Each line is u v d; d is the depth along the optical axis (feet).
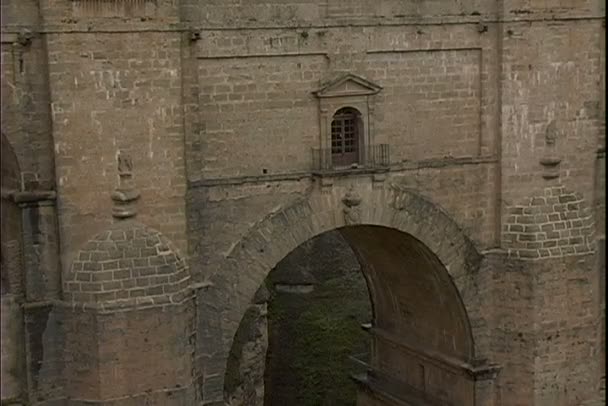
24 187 120.67
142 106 122.52
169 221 125.70
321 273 264.31
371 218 139.95
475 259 147.33
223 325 132.57
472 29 142.51
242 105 130.82
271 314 244.42
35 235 121.29
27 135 119.96
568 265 146.92
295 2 132.05
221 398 133.08
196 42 126.62
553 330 147.43
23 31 117.60
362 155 138.72
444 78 142.41
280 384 221.66
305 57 133.69
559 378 148.77
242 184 131.85
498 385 150.41
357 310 247.09
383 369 175.63
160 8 122.01
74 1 117.70
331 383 217.97
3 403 121.08
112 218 122.62
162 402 124.67
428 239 144.15
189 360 127.34
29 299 121.90
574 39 145.28
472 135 145.38
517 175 145.79
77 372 122.62
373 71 137.80
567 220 147.13
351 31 135.44
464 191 145.69
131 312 121.70
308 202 136.15
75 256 121.70
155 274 123.44
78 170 120.57
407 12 138.51
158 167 124.36
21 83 118.83
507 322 148.36
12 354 121.80
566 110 146.30
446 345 157.07
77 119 119.65
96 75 119.85
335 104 136.15
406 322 168.25
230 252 132.26
